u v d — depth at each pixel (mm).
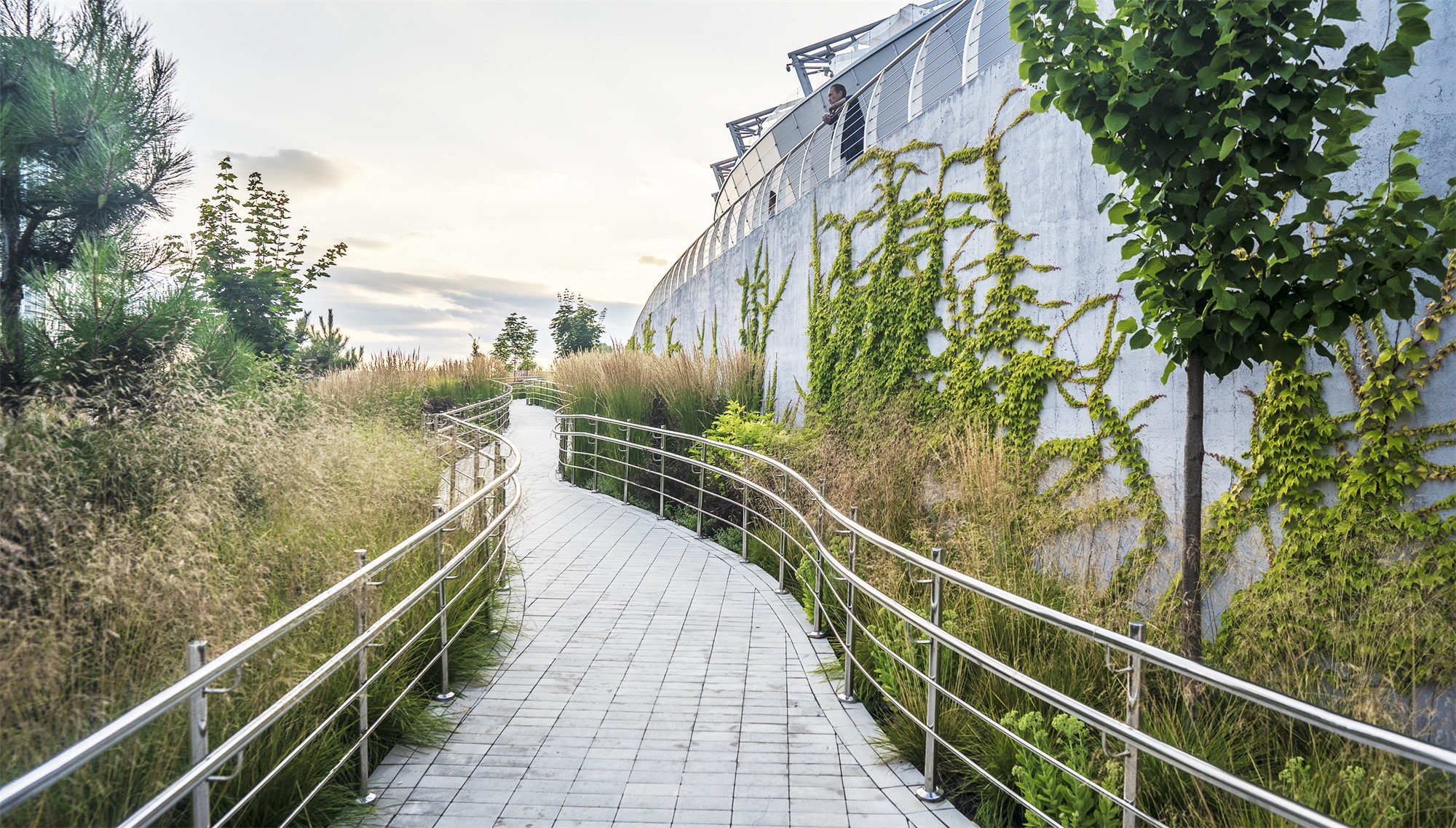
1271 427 4344
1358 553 3836
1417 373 3709
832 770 3648
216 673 2291
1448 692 3299
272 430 5633
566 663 5012
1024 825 3238
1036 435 6516
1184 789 3002
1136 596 5113
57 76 5602
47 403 4570
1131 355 5559
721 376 12414
